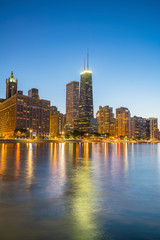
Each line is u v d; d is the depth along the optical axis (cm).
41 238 776
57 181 1772
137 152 6838
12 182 1716
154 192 1421
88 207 1094
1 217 955
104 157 4428
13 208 1069
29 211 1027
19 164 2962
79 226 873
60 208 1074
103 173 2242
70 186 1583
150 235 804
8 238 773
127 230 842
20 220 924
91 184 1667
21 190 1441
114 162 3438
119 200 1223
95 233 817
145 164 3189
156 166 2928
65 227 862
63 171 2347
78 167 2705
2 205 1115
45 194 1339
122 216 979
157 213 1020
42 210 1043
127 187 1572
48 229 845
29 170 2395
